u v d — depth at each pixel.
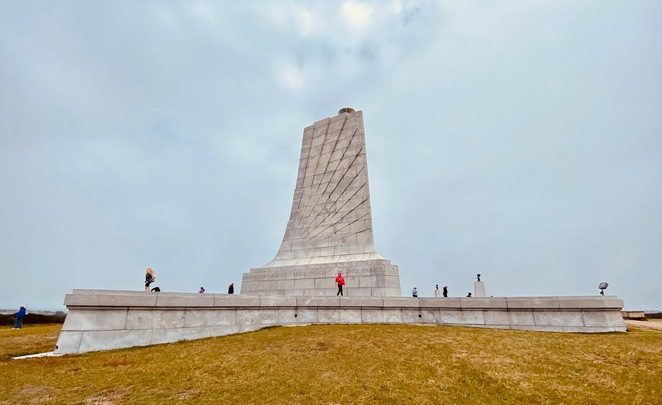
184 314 12.45
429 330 12.55
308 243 25.47
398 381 7.73
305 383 7.64
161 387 7.55
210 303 12.98
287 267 24.20
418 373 8.20
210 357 9.72
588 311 13.14
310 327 13.50
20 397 7.03
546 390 7.21
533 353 9.54
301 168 28.20
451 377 7.95
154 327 11.79
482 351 9.77
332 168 26.55
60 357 9.94
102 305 11.07
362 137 26.00
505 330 12.84
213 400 6.87
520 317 13.73
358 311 15.17
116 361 9.41
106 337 10.98
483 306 14.22
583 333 12.53
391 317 15.02
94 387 7.55
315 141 28.34
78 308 10.88
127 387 7.55
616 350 9.69
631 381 7.61
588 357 9.21
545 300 13.62
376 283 20.70
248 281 25.66
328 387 7.42
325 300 15.18
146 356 9.91
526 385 7.45
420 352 9.77
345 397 6.96
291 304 14.82
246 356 9.77
